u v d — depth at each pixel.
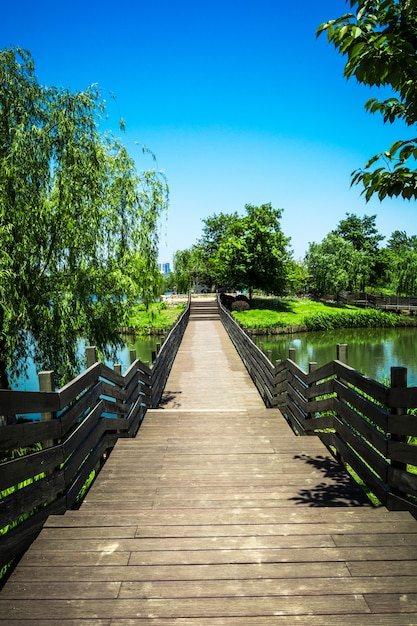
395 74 2.53
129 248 10.00
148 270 10.36
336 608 2.00
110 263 9.63
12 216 8.45
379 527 2.75
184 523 2.91
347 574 2.25
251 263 39.88
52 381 3.20
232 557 2.43
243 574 2.26
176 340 16.34
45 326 9.19
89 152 9.12
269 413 6.78
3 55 8.71
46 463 2.96
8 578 2.26
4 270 7.89
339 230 61.78
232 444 5.13
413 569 2.29
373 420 3.51
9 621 1.95
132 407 6.04
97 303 9.73
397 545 2.52
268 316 36.16
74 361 9.70
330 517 2.95
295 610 1.99
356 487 3.81
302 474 4.14
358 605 2.02
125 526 2.80
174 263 49.25
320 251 46.53
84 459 3.97
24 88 8.93
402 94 2.71
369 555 2.42
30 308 8.98
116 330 10.48
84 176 9.03
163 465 4.45
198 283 54.66
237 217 57.69
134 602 2.06
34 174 8.65
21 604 2.06
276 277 40.12
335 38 2.60
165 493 3.71
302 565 2.34
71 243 9.02
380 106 3.00
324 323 35.69
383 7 2.50
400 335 32.69
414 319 38.72
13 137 8.66
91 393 4.16
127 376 5.73
